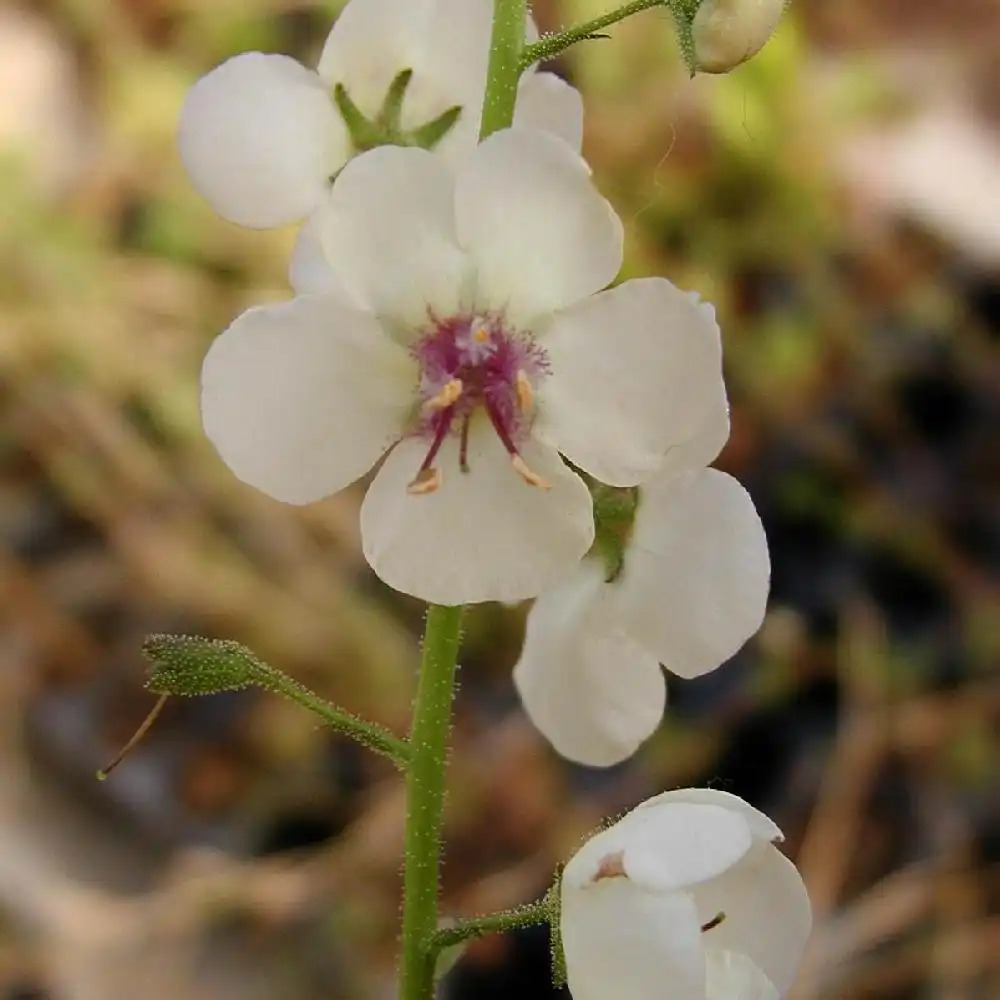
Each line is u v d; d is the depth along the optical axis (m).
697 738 0.23
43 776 0.23
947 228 0.29
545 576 0.15
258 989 0.21
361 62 0.16
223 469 0.26
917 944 0.22
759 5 0.15
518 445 0.15
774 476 0.26
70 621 0.24
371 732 0.16
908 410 0.27
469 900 0.22
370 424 0.15
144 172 0.30
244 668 0.16
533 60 0.15
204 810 0.23
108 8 0.32
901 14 0.35
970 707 0.24
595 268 0.14
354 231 0.14
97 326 0.27
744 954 0.15
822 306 0.28
